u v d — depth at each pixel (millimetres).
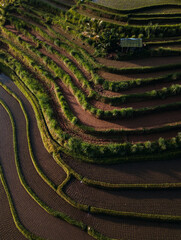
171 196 22875
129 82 29641
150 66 30984
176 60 31734
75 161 25906
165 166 24656
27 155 27594
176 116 27453
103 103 29141
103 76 31219
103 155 25469
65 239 21453
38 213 23344
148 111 27703
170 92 28469
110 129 26750
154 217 21438
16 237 22281
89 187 24156
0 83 35031
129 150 25234
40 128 29203
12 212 23547
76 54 34000
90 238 21406
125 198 23094
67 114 28703
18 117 31266
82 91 30609
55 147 27031
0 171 26438
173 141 25141
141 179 23953
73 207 23203
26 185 25047
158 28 33906
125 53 32344
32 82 33125
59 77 33062
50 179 25266
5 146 28688
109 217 22219
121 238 20953
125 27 35062
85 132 27297
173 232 21031
